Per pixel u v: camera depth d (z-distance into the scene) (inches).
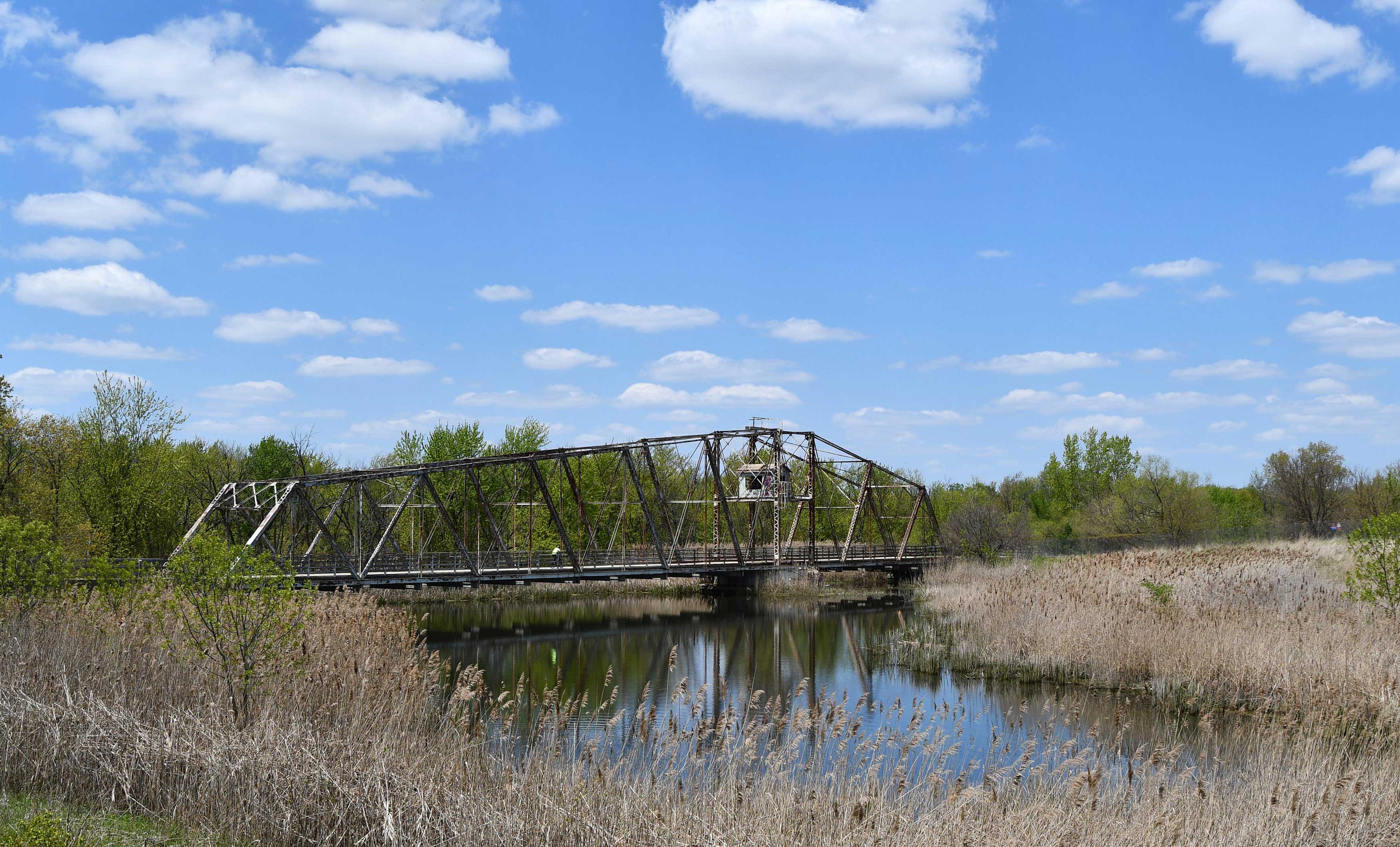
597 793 424.5
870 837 388.2
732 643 1333.7
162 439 1855.3
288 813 411.2
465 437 2438.5
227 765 433.4
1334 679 722.2
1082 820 418.6
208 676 596.1
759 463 2269.9
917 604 1802.4
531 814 406.3
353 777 424.2
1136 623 983.6
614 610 1793.8
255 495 1585.9
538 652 1267.2
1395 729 599.8
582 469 2444.6
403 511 2311.8
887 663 1103.6
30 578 725.3
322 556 1801.2
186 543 548.4
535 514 2439.7
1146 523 2632.9
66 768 461.1
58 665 597.6
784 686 989.2
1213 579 1290.6
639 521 2598.4
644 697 547.2
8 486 1445.6
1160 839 403.2
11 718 480.1
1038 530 2920.8
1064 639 1010.1
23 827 362.9
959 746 612.7
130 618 697.6
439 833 394.3
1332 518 2428.6
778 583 2069.4
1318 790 475.5
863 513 2765.7
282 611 554.9
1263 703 743.7
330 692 609.6
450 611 1785.2
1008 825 410.0
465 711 678.5
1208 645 877.8
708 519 2335.1
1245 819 424.2
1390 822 439.2
